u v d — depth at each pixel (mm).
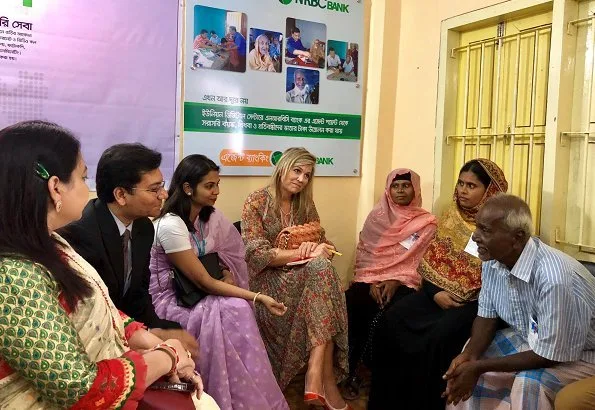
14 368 922
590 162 2195
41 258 982
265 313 2410
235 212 2846
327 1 2988
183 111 2615
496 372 1809
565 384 1681
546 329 1667
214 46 2662
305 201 2611
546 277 1688
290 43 2893
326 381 2242
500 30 2559
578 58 2223
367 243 2834
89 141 2389
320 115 3043
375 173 3148
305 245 2434
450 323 2102
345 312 2352
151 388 1188
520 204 1760
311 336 2240
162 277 2090
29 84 2229
